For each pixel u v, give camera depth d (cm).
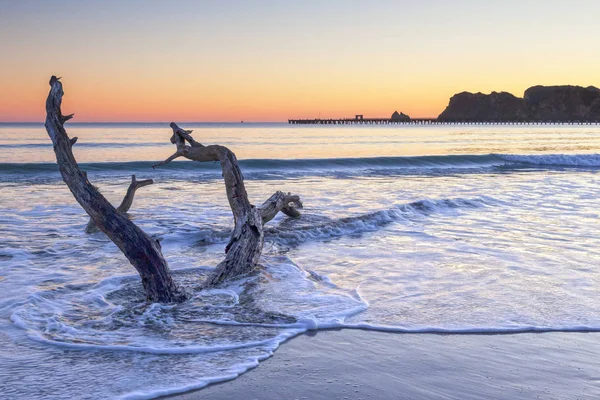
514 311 539
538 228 1015
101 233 958
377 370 402
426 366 410
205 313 534
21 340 456
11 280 645
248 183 1789
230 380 382
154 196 1448
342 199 1398
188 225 1017
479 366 409
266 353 432
